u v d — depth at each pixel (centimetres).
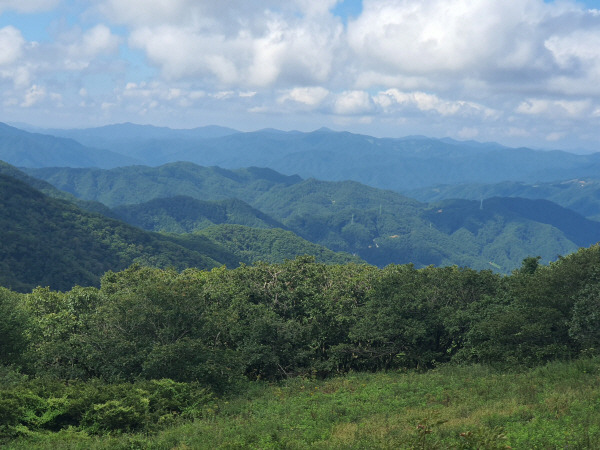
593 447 1015
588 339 2189
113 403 1759
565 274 2427
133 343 2384
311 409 1805
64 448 1416
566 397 1460
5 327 2541
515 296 2833
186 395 2059
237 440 1416
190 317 2542
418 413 1543
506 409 1438
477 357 2622
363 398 1962
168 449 1447
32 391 1852
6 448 1431
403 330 2878
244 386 2570
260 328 2892
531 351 2302
